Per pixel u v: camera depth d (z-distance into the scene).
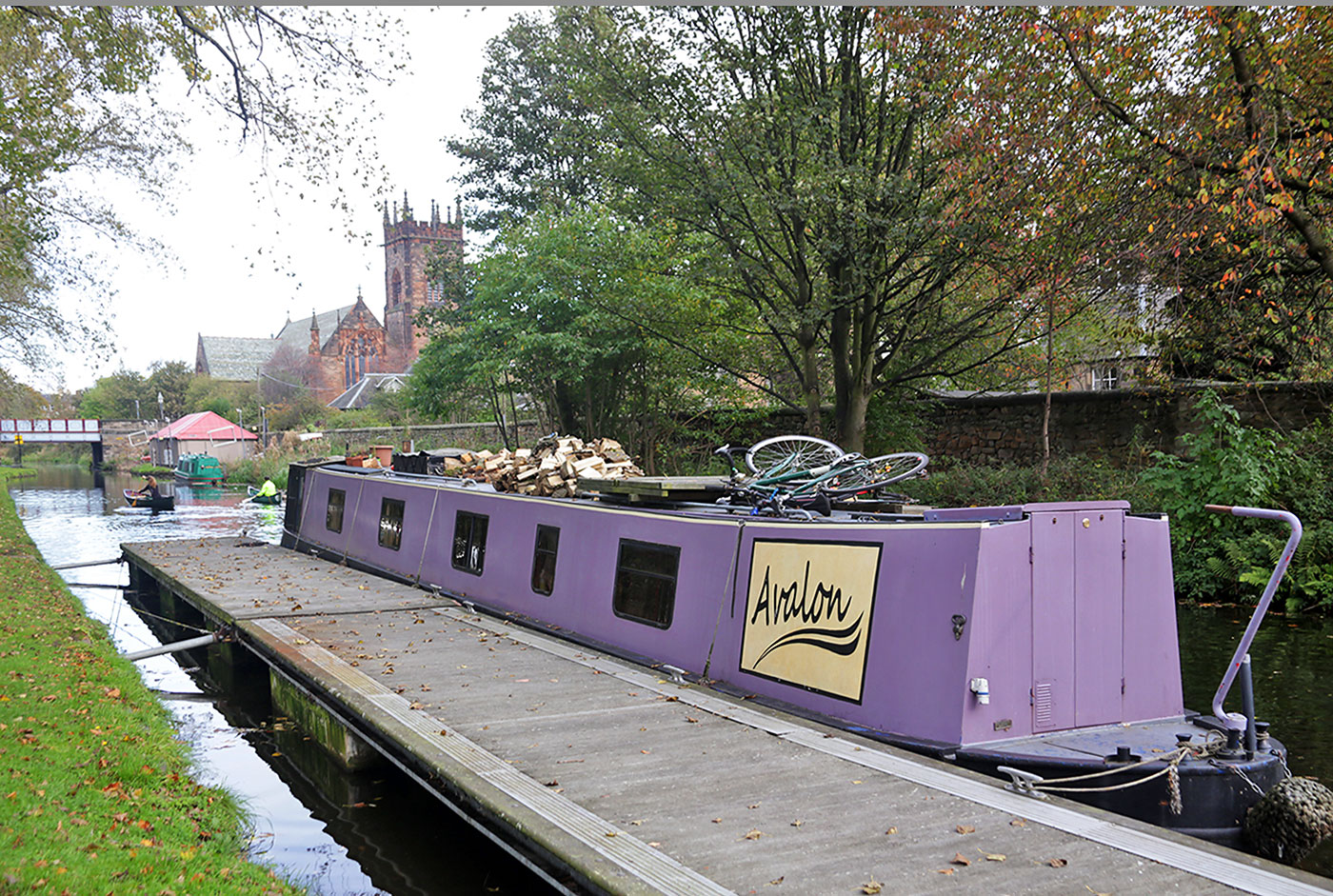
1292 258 13.84
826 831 4.89
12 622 11.73
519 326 24.59
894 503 8.67
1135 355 18.41
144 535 29.52
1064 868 4.41
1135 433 18.27
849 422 19.45
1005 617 6.14
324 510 18.83
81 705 8.29
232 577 15.38
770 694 7.57
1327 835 5.20
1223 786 5.47
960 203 16.56
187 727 10.13
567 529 10.78
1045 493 17.19
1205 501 14.59
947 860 4.52
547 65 34.44
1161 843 4.67
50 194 17.59
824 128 17.38
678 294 21.89
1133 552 6.55
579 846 4.72
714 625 8.31
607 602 9.88
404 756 6.76
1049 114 14.66
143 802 6.31
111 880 4.65
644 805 5.30
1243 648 5.68
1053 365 20.33
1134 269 14.73
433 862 6.58
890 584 6.68
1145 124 13.73
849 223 17.00
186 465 61.97
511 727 6.89
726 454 9.64
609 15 18.92
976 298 19.48
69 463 107.38
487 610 12.07
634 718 7.08
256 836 6.88
